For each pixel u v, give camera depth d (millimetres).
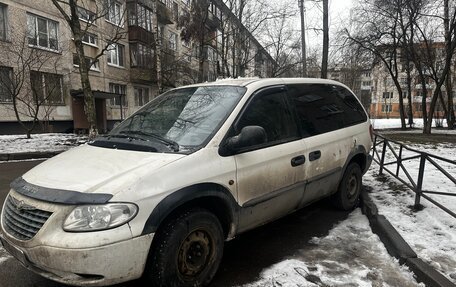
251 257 3639
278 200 3682
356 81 42281
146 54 26266
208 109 3516
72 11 13164
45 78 18500
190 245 2873
